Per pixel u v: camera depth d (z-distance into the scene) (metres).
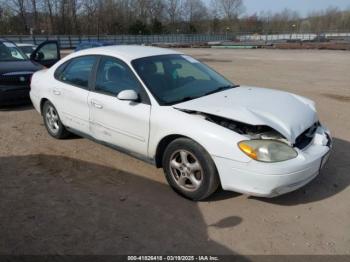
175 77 4.50
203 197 3.78
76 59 5.18
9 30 62.47
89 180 4.37
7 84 7.61
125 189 4.15
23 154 5.20
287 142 3.50
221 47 42.59
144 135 4.12
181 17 92.88
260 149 3.38
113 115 4.42
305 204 3.83
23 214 3.63
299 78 13.50
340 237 3.30
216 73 5.11
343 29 84.50
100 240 3.23
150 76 4.31
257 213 3.66
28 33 63.81
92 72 4.82
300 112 3.92
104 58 4.73
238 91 4.43
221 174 3.56
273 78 13.53
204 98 4.11
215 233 3.34
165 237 3.28
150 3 85.19
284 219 3.57
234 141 3.44
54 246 3.15
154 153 4.10
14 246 3.15
